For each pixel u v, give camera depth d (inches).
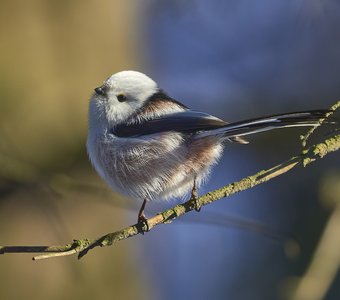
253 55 534.9
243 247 557.6
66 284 460.8
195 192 337.1
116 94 348.2
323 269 334.0
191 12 500.4
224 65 539.5
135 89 350.3
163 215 283.1
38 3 485.1
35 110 475.5
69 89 484.1
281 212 540.4
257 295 544.4
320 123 282.8
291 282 335.3
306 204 532.4
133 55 516.1
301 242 511.8
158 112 343.0
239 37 534.3
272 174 284.5
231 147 526.0
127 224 490.9
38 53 482.3
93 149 347.3
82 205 470.6
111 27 502.0
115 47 502.6
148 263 503.2
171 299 542.9
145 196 341.1
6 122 468.8
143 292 491.5
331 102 526.0
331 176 352.8
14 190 448.5
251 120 297.7
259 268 547.5
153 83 360.8
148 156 334.0
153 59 538.0
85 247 273.4
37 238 456.4
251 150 524.4
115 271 476.7
